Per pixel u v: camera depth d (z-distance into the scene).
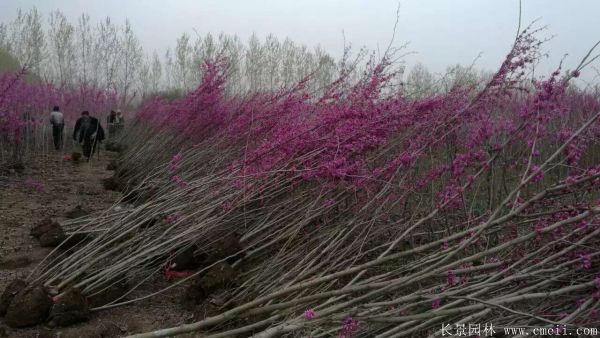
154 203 4.44
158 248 3.89
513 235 3.08
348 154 3.48
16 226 5.10
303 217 3.91
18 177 8.16
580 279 2.46
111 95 17.88
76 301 3.20
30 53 24.03
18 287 3.29
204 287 3.45
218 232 4.26
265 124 4.84
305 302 2.73
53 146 13.48
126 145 13.81
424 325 2.36
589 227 2.41
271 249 3.99
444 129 3.57
